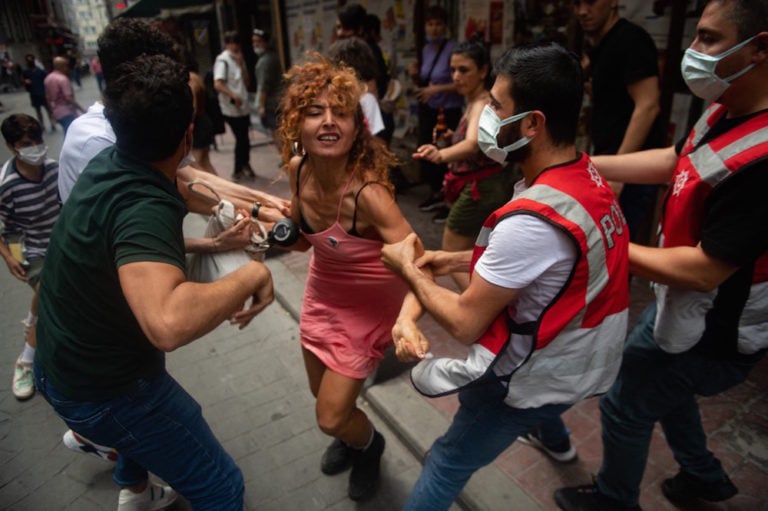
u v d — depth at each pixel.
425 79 4.96
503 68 1.27
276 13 8.86
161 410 1.54
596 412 2.62
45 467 2.54
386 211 1.74
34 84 12.06
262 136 9.87
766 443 2.36
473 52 2.87
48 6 42.88
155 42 1.81
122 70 1.32
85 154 1.87
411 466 2.46
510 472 2.28
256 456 2.55
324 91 1.62
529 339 1.32
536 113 1.23
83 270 1.33
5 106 19.97
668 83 3.49
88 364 1.41
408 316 1.47
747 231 1.25
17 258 2.74
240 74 6.57
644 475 2.22
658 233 1.63
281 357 3.34
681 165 1.48
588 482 2.21
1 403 2.98
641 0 3.52
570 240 1.18
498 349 1.35
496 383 1.44
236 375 3.17
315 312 2.04
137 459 1.58
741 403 2.61
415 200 5.68
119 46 1.77
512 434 1.53
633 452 1.79
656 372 1.67
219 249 1.72
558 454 2.29
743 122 1.33
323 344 1.99
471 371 1.38
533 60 1.21
